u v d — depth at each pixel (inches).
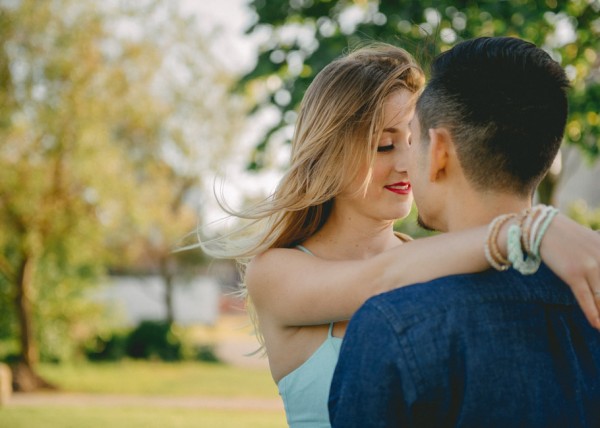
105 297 719.1
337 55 197.8
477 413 45.3
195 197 720.3
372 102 66.3
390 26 189.6
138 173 624.4
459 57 50.7
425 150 51.3
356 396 46.6
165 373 644.1
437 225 53.6
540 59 49.6
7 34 474.0
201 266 920.9
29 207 495.8
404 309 46.6
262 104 221.3
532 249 45.1
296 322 60.3
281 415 411.5
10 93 480.7
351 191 67.2
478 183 49.4
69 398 490.6
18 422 354.3
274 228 69.1
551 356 47.8
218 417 392.8
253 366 716.7
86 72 495.2
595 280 42.6
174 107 615.8
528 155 48.6
